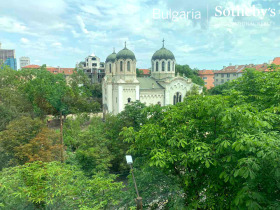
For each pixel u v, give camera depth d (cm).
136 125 2734
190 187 1251
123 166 2547
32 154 2103
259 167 826
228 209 1091
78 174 1441
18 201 1042
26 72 4950
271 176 888
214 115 1095
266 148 817
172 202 1233
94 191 1132
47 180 1128
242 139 871
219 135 1062
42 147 2220
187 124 1252
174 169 1291
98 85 7500
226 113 980
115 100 5266
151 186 1335
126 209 1298
